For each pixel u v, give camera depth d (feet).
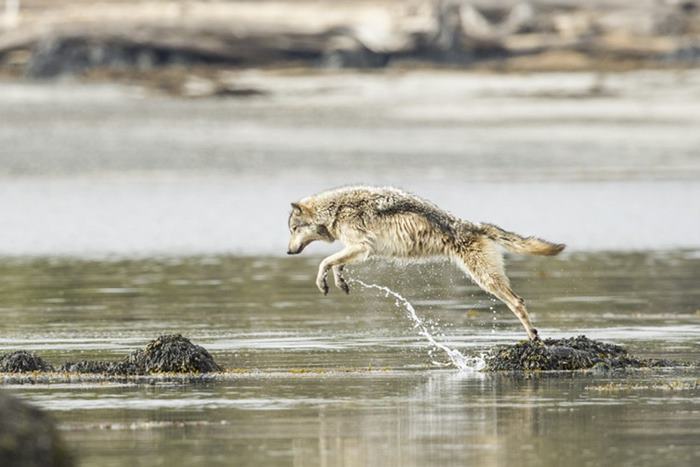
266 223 328.08
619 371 145.07
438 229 153.99
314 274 247.29
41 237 306.55
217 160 435.12
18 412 87.97
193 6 594.65
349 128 495.41
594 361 147.54
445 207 351.05
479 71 583.99
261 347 165.48
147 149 448.65
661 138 487.20
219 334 176.96
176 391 134.31
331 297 216.54
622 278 237.66
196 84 552.00
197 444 109.50
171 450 107.45
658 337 171.22
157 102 523.29
